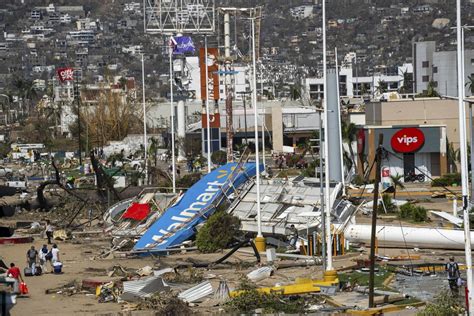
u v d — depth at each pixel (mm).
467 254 46656
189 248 72375
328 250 55344
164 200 84625
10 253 74562
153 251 71562
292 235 71562
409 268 60844
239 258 67188
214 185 80250
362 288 54156
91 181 127812
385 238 70000
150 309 49844
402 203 95500
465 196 47562
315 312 47656
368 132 125875
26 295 55562
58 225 89688
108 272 62594
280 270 62094
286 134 193375
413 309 48531
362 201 88312
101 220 90875
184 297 51969
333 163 97750
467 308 45875
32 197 113188
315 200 76375
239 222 73375
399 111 136750
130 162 160375
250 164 84688
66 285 58594
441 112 135875
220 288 51719
